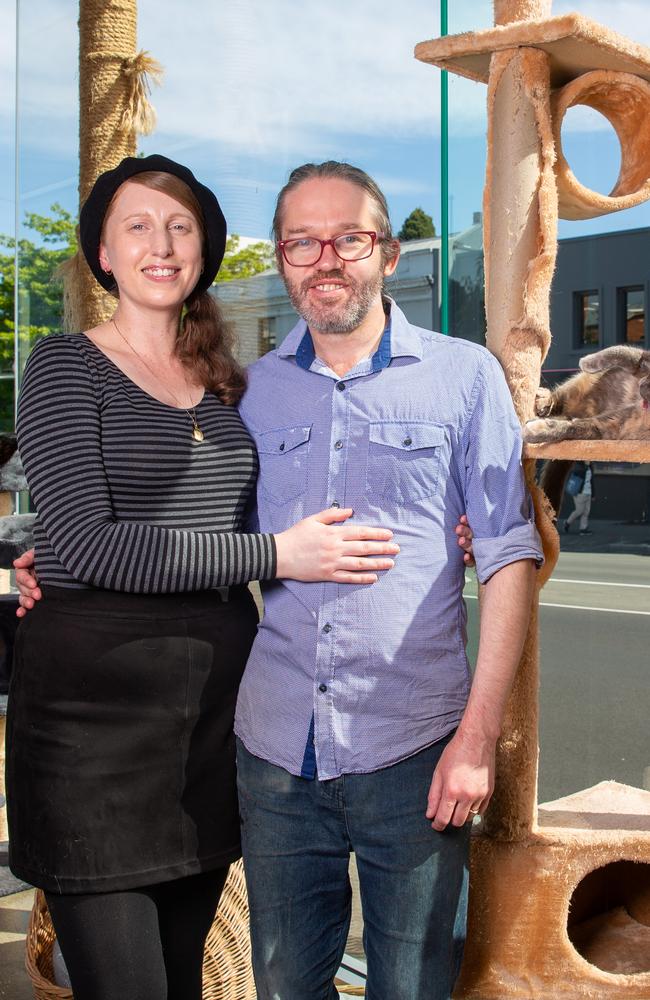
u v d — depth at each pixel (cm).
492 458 138
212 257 160
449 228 194
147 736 140
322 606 138
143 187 151
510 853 157
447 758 132
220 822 147
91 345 147
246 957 182
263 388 155
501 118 154
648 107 161
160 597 142
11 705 144
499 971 158
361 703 135
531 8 153
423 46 157
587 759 203
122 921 137
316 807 138
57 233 326
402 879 133
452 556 141
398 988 133
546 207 151
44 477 136
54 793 137
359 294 141
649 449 140
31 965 184
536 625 157
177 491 143
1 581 317
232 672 148
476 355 143
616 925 179
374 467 139
